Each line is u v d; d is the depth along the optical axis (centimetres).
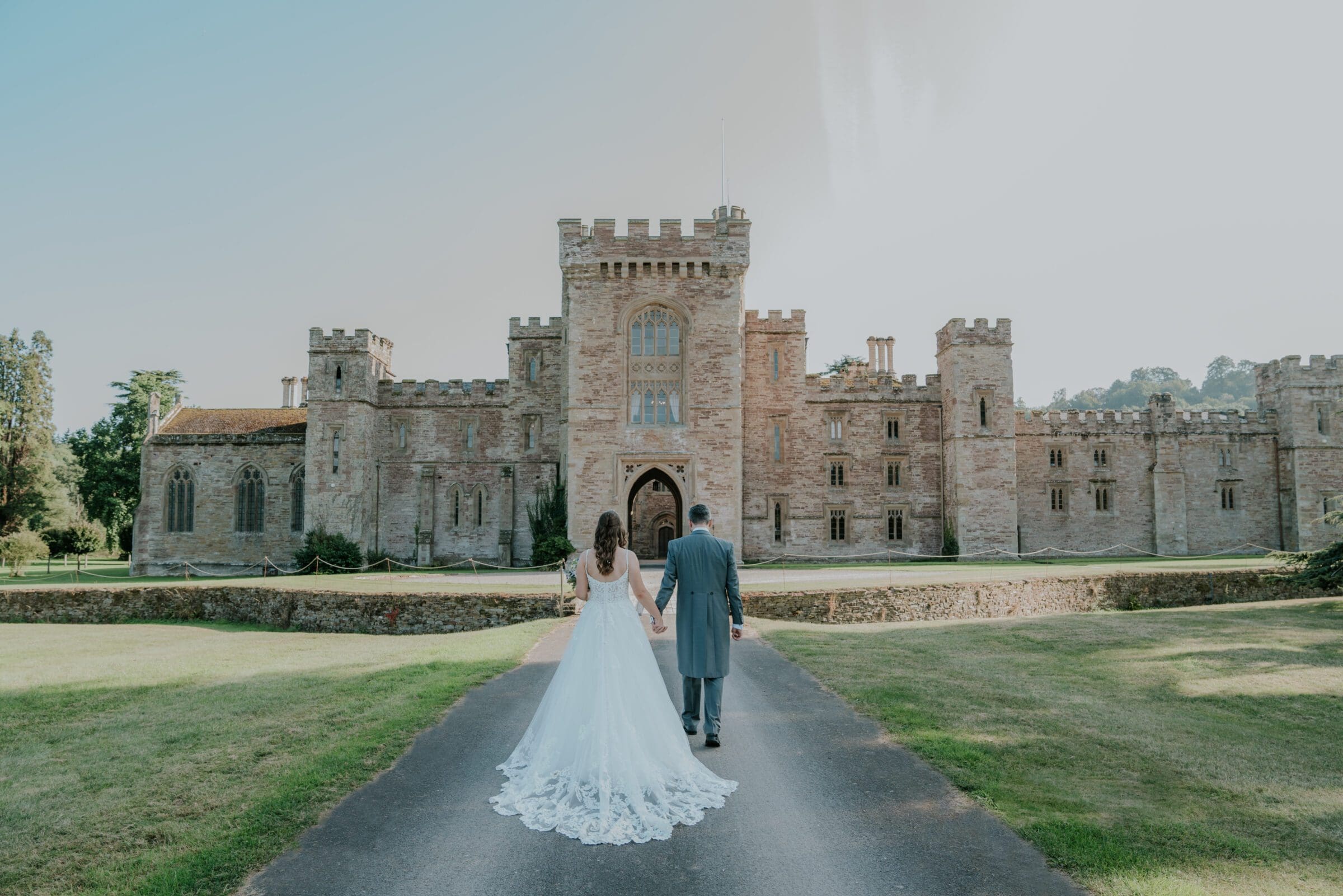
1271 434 5569
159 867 598
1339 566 2842
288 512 5347
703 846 629
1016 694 1209
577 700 733
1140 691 1389
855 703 1095
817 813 693
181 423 5644
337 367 5134
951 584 2933
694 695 931
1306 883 575
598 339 4394
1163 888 554
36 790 805
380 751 866
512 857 609
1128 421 5512
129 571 5934
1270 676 1539
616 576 774
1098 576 3275
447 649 1714
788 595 2655
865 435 5262
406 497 5291
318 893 554
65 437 8538
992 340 5122
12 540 4934
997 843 632
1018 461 5459
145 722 1119
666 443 4341
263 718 1085
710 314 4400
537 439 5259
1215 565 3806
